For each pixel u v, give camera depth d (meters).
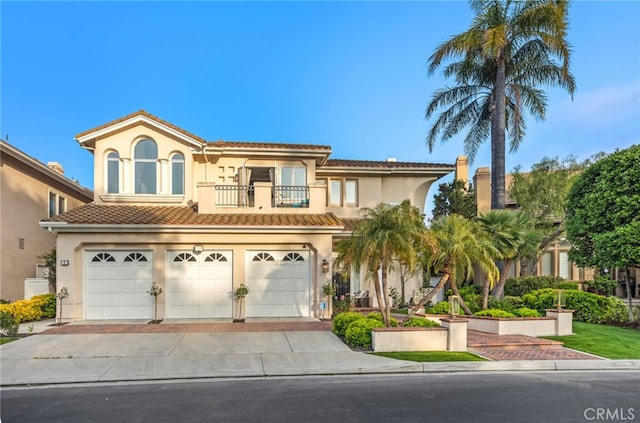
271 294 15.09
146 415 6.05
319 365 8.68
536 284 20.20
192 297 14.70
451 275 12.56
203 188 16.06
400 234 10.15
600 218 13.79
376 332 9.94
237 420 5.83
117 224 13.97
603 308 14.71
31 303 14.14
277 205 17.16
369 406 6.39
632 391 7.27
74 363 8.84
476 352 10.01
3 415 6.08
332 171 19.62
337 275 18.52
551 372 8.60
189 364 8.75
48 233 20.09
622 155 13.45
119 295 14.40
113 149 16.91
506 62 19.28
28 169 18.30
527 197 21.38
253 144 18.19
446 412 6.14
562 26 17.50
